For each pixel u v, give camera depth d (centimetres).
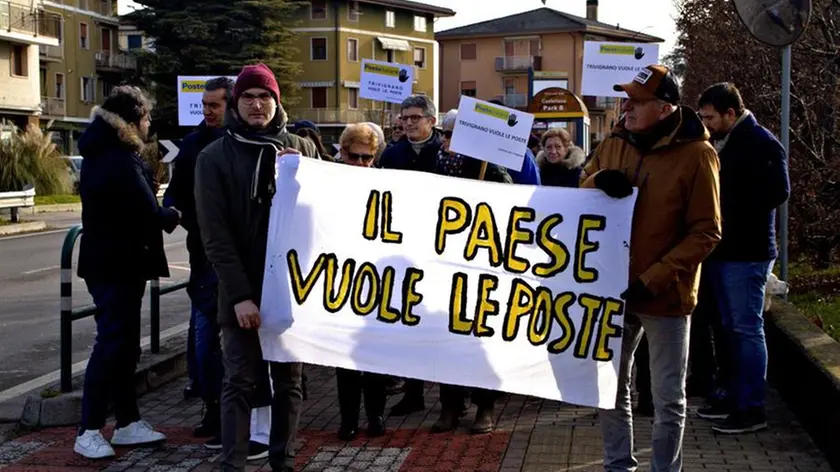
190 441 629
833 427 552
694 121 480
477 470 562
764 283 623
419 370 525
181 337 918
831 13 1077
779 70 1265
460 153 615
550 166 825
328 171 522
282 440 525
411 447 611
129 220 580
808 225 1076
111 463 583
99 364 586
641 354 673
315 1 7119
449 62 8650
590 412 693
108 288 587
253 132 511
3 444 623
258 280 512
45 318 1166
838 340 845
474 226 523
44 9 5356
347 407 624
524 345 518
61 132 6253
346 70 7194
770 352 767
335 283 522
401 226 526
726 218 614
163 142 1144
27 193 2553
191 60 5834
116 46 6925
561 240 509
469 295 523
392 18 7562
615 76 934
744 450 589
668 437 483
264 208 510
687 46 2044
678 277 471
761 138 607
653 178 481
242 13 5900
